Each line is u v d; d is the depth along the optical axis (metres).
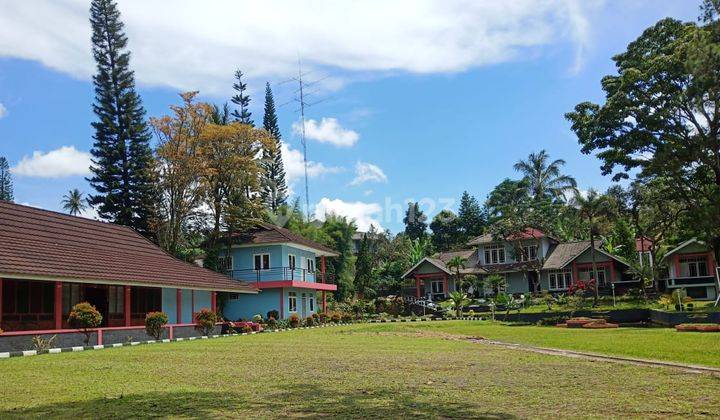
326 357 14.19
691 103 29.34
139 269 26.66
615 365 11.93
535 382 9.65
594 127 33.69
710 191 31.83
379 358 13.90
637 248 54.41
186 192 42.44
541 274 58.94
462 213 86.31
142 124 44.69
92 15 44.62
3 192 67.62
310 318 40.44
